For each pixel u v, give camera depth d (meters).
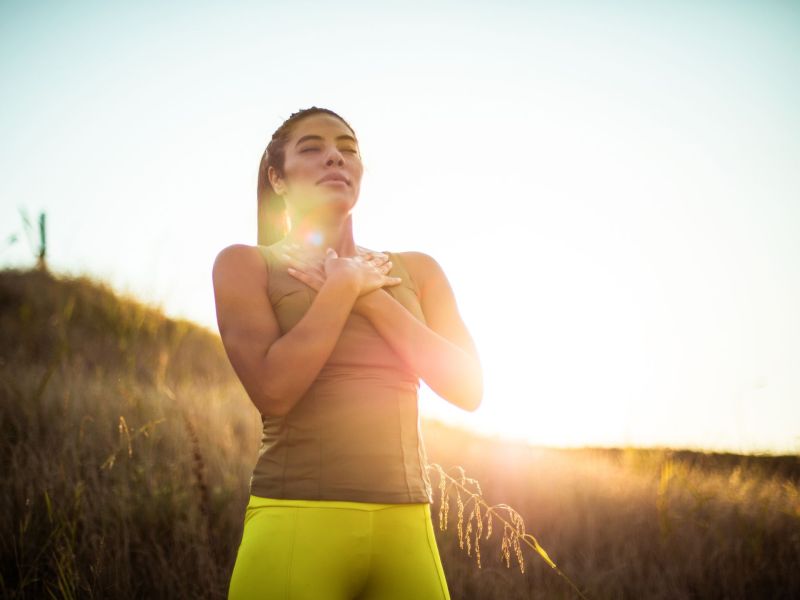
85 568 3.23
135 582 3.25
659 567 3.79
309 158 1.92
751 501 4.29
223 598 3.21
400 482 1.64
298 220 1.95
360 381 1.67
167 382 6.47
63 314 7.47
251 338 1.66
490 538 3.95
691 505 4.29
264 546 1.56
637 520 4.20
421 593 1.62
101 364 6.52
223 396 6.50
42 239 6.07
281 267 1.80
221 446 4.81
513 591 3.48
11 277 9.27
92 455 4.16
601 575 3.57
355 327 1.72
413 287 1.99
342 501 1.58
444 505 2.18
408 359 1.71
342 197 1.88
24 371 5.62
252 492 1.68
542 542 3.93
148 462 4.15
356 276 1.68
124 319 7.36
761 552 3.80
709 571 3.71
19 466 3.88
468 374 1.80
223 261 1.79
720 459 5.07
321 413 1.63
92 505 3.64
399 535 1.62
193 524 3.62
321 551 1.54
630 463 5.01
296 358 1.56
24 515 3.46
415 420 1.76
